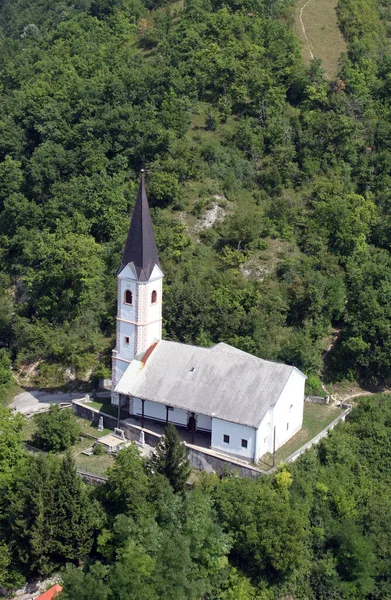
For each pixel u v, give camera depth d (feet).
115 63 538.06
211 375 288.51
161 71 493.36
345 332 351.67
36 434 297.74
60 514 234.38
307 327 355.56
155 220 399.65
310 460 279.49
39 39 645.92
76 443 297.53
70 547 233.96
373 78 509.76
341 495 269.03
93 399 327.67
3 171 460.96
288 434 292.20
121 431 297.74
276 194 433.89
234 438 273.13
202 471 269.23
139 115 467.11
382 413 315.58
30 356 369.30
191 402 282.15
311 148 456.86
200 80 494.59
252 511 240.73
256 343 339.16
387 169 447.01
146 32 570.46
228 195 425.69
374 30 573.33
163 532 228.02
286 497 253.03
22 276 402.93
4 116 512.22
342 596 250.78
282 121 469.98
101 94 490.49
